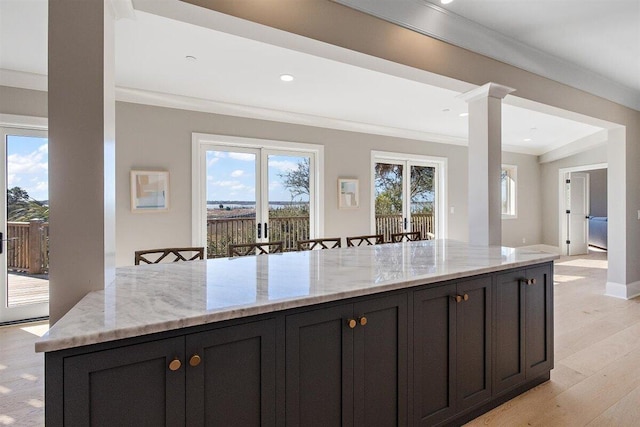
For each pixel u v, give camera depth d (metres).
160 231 4.23
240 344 1.25
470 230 3.08
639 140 4.48
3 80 3.46
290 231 5.18
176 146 4.30
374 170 5.86
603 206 10.08
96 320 1.09
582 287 4.99
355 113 5.04
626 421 1.98
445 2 2.41
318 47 2.13
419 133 6.23
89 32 1.38
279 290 1.46
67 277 1.37
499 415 2.04
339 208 5.50
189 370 1.16
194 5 1.71
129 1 1.62
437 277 1.76
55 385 0.98
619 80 3.97
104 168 1.39
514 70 3.01
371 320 1.56
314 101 4.45
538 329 2.33
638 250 4.57
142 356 1.08
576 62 3.44
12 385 2.41
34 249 3.77
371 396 1.56
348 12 2.16
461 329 1.89
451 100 4.39
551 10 2.50
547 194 8.32
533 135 6.70
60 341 0.95
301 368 1.38
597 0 2.36
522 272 2.22
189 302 1.28
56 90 1.34
